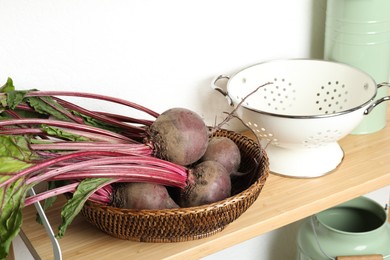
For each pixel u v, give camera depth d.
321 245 1.28
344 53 1.23
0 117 0.88
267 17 1.26
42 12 1.01
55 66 1.06
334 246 1.26
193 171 0.93
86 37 1.06
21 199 0.78
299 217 1.04
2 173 0.78
